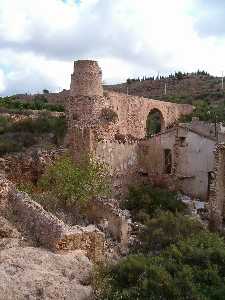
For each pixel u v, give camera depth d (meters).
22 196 25.61
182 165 44.72
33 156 41.97
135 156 44.56
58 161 36.16
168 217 30.36
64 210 31.88
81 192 32.44
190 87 122.50
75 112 51.66
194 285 19.94
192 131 44.47
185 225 29.48
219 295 20.20
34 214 23.44
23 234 22.67
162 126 70.06
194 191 44.06
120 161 42.41
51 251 20.77
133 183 43.31
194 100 102.75
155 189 41.28
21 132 54.38
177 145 44.78
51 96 105.44
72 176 32.81
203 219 36.50
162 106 69.50
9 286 16.94
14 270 18.17
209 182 43.25
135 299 18.17
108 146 40.97
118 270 20.00
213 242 25.22
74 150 40.28
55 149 43.69
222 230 35.03
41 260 19.38
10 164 40.34
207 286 20.75
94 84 51.41
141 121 62.72
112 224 29.80
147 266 20.16
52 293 17.25
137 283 19.20
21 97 111.62
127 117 58.72
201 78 131.62
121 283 19.45
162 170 45.47
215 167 36.75
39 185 34.78
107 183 36.34
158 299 18.39
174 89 123.12
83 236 21.52
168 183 44.47
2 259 19.02
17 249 20.27
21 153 45.03
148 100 64.88
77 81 51.59
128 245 28.44
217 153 36.81
